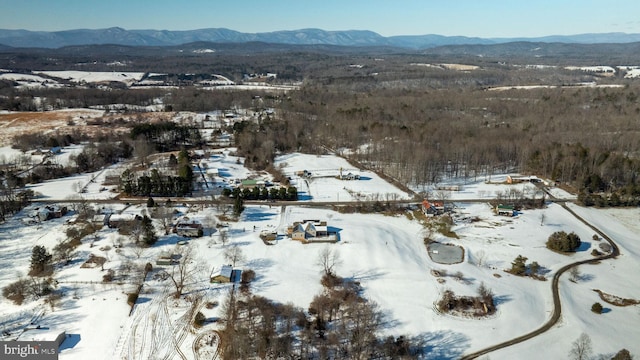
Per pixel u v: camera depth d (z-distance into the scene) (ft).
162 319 265.75
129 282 298.76
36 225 383.86
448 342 253.24
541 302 294.05
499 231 395.34
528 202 451.53
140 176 502.38
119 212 405.80
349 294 294.05
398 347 240.94
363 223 403.34
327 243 360.69
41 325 257.75
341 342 247.91
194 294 289.74
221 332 255.09
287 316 266.77
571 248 358.64
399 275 318.24
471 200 467.52
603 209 449.48
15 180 473.67
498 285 309.83
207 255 337.52
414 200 460.55
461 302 286.66
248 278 309.01
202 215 410.11
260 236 371.56
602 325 271.28
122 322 262.06
